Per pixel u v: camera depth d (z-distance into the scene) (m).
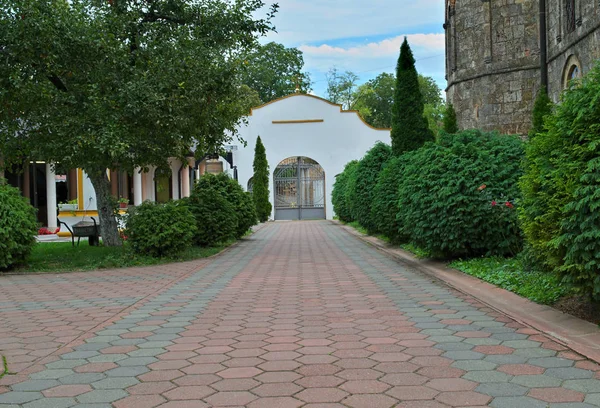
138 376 4.11
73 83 11.81
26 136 11.77
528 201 5.79
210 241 15.26
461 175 9.41
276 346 4.88
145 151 12.02
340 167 33.94
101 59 11.34
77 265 11.38
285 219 33.91
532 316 5.72
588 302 5.69
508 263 8.80
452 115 15.66
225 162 35.59
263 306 6.80
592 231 4.77
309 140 33.84
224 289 8.22
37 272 10.67
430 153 10.11
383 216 13.76
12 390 3.85
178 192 31.48
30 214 11.30
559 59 16.42
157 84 11.34
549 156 5.51
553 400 3.44
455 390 3.66
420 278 8.96
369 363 4.31
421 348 4.70
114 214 13.95
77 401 3.61
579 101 5.10
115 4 12.38
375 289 7.93
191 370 4.23
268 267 10.99
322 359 4.44
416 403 3.45
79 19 11.46
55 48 10.76
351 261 11.77
